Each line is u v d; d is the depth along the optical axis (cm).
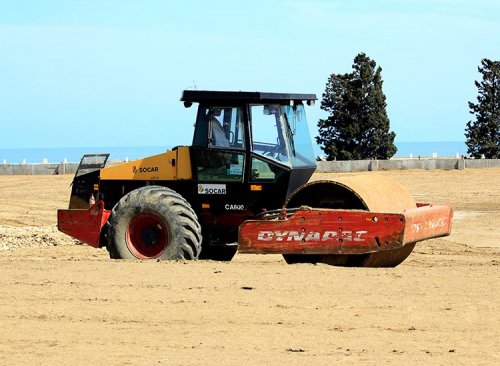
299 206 3669
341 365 2128
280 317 2617
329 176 11444
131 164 4088
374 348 2286
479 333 2420
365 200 3497
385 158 15788
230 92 3803
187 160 3941
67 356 2242
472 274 3291
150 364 2161
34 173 12825
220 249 4112
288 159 3778
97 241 3978
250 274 3278
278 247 3547
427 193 9400
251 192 3825
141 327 2533
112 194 4141
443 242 5191
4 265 3634
